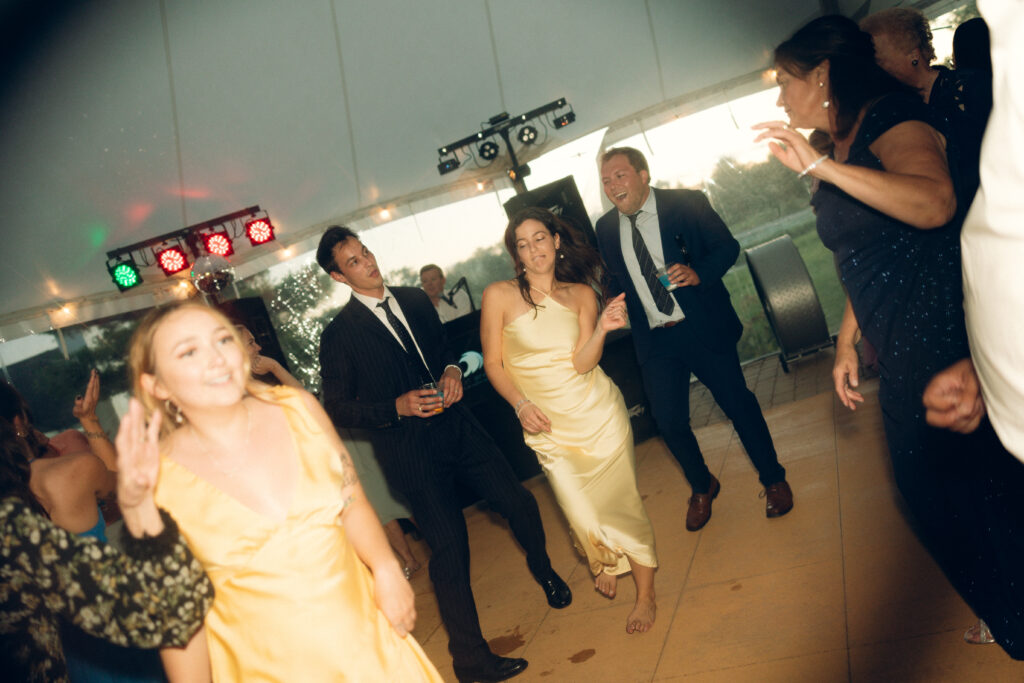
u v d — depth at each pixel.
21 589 1.52
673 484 4.59
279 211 7.81
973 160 1.57
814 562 2.91
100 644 1.96
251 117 7.41
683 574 3.24
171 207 7.64
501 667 2.87
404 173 7.79
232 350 1.44
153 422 1.35
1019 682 1.86
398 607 1.60
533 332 2.84
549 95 7.44
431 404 2.85
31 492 1.91
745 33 6.73
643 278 3.54
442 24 7.12
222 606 1.43
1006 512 1.57
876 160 1.69
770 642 2.48
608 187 3.54
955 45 2.01
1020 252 0.83
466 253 9.83
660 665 2.59
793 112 1.84
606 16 6.91
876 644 2.25
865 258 1.73
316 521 1.46
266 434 1.49
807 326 6.39
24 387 9.41
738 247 3.53
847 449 4.04
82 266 7.46
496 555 4.47
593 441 2.82
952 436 1.64
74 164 7.31
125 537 1.35
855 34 1.76
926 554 2.64
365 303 3.14
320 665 1.44
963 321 1.61
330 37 7.12
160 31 7.03
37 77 7.03
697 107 7.16
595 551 2.91
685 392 3.65
